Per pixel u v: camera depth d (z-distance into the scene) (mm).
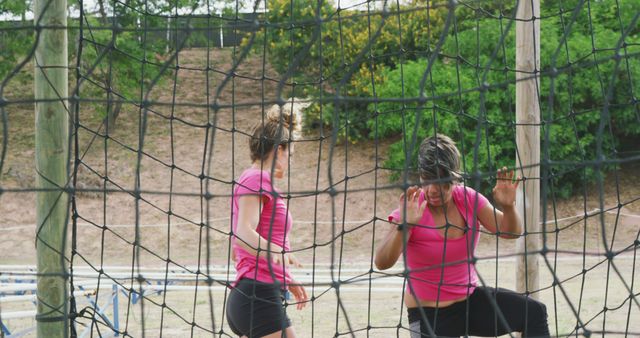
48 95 8867
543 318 8242
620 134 39406
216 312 18766
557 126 34406
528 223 11617
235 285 8219
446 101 35219
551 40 33500
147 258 33781
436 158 7625
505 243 34281
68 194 7270
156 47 39344
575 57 33750
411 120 36031
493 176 8258
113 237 35844
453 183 7934
